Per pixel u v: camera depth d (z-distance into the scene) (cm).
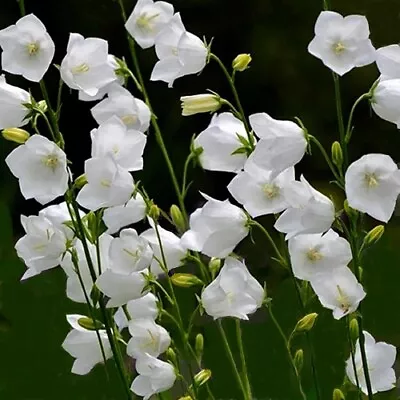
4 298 340
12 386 306
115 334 227
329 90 488
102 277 220
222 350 291
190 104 222
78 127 480
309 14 486
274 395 277
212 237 221
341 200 465
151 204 223
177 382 266
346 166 215
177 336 284
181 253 226
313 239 219
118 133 220
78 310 340
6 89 218
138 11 233
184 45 225
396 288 339
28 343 325
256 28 491
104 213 224
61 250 221
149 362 224
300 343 286
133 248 220
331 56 215
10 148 468
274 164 216
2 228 401
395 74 217
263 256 410
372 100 216
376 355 226
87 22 480
